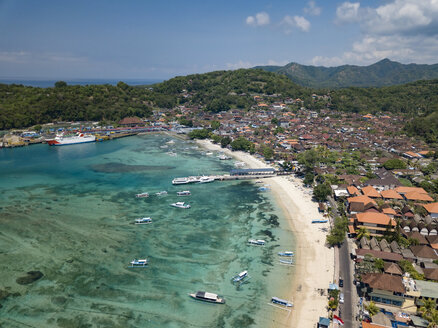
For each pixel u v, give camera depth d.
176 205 146.00
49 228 124.12
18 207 144.75
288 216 135.50
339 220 118.56
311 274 94.19
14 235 118.12
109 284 90.88
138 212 139.62
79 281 92.12
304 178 184.88
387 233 110.38
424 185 159.00
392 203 137.12
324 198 147.25
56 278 93.38
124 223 128.88
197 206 146.50
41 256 104.62
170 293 87.12
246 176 189.88
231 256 105.00
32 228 124.00
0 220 130.62
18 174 199.50
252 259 103.00
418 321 72.62
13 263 100.31
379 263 90.75
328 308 79.75
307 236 117.75
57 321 76.88
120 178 190.88
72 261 102.00
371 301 78.62
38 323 76.25
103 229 123.69
